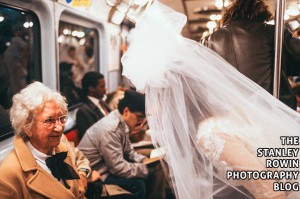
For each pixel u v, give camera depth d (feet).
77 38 12.49
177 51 3.68
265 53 4.25
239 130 3.66
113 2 3.78
